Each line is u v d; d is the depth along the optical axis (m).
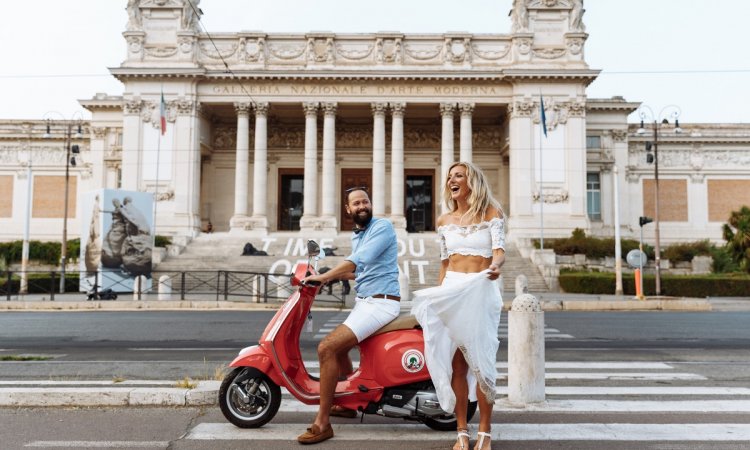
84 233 29.12
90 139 57.81
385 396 5.98
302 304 6.22
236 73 47.34
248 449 5.69
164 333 15.59
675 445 5.85
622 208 54.84
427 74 47.59
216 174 53.69
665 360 11.05
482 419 5.49
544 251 38.78
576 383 8.92
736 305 26.17
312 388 6.27
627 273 36.25
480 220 5.70
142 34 47.50
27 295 30.64
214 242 43.72
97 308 24.19
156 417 6.87
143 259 29.59
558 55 48.06
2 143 58.62
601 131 55.06
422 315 5.59
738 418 6.89
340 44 48.91
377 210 47.84
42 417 6.87
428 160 54.12
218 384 7.82
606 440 6.01
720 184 57.91
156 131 47.28
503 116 52.78
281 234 46.53
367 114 52.91
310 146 48.19
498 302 5.57
